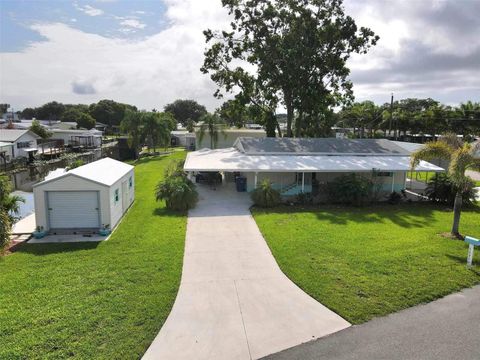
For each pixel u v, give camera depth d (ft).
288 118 131.75
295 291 33.55
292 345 25.20
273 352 24.40
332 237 49.85
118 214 60.49
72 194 53.83
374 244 46.73
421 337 25.99
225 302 31.48
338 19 120.37
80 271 38.29
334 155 91.86
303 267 38.91
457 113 210.38
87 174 56.59
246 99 131.54
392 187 82.02
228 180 104.32
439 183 75.87
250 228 55.47
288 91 127.75
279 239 49.03
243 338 26.07
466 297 32.35
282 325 27.78
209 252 44.45
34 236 51.90
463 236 50.85
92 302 30.94
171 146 268.82
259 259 42.01
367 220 60.49
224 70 130.21
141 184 100.68
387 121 219.82
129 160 183.52
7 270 38.86
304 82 125.39
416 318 28.66
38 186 52.70
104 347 24.61
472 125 208.54
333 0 119.55
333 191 74.74
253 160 84.94
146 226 57.06
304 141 102.89
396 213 66.44
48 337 25.58
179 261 41.22
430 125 216.74
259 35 121.70
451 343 25.26
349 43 123.24
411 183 100.17
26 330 26.48
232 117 144.77
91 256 43.34
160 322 27.94
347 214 65.10
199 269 38.99
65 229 54.54
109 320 28.02
